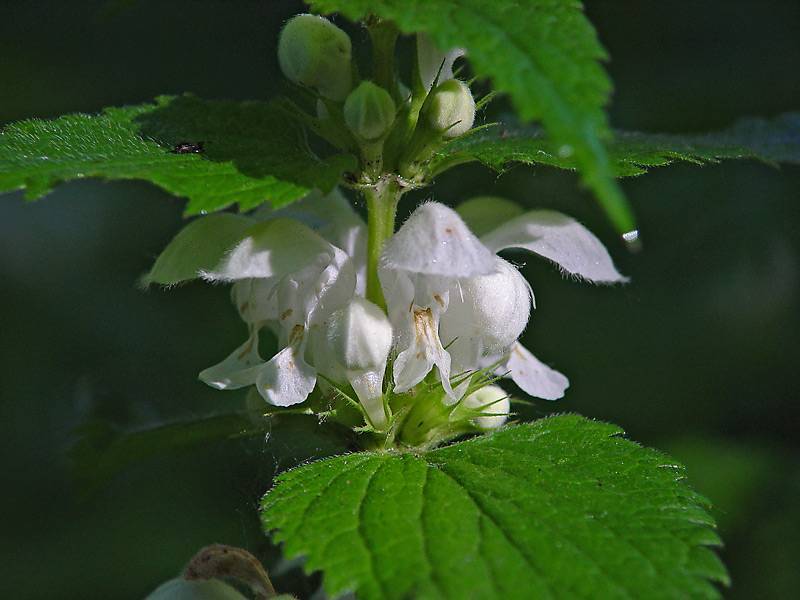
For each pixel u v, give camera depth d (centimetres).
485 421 18
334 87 17
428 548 15
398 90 18
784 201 26
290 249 17
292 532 16
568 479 16
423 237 17
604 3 29
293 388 17
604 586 15
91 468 21
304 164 16
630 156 18
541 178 26
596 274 18
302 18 18
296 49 17
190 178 16
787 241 26
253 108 18
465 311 18
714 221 27
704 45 29
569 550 15
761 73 29
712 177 27
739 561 26
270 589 18
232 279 17
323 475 17
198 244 18
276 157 17
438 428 18
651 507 16
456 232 17
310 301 17
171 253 18
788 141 21
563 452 17
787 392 29
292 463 21
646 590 15
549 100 14
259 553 20
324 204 19
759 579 26
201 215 18
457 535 16
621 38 29
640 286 28
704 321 29
